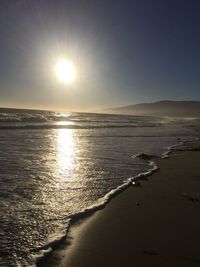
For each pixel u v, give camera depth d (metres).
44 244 4.70
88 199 7.02
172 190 7.99
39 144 17.39
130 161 12.41
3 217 5.72
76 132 28.11
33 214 5.93
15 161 11.52
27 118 44.16
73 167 10.77
